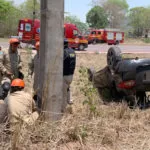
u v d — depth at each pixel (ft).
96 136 21.70
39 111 23.18
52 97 22.74
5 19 184.75
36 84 28.17
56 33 22.27
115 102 30.91
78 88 35.58
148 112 28.07
